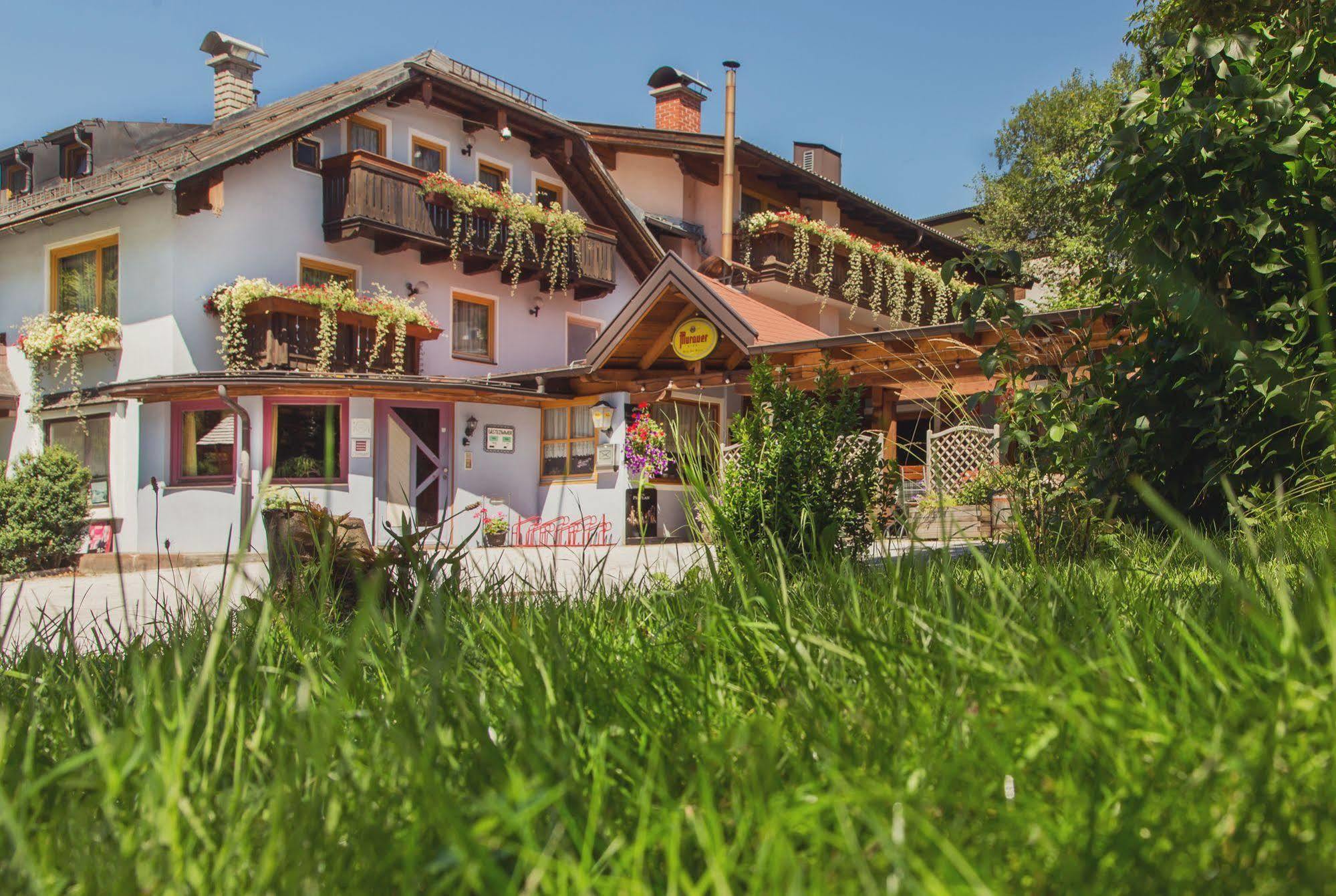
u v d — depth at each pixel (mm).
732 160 21219
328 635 2230
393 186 16844
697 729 1431
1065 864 889
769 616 1824
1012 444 5227
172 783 1112
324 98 18906
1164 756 1008
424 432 16125
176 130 21375
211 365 15469
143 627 2908
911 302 23875
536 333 20047
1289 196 4465
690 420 16312
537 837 1092
